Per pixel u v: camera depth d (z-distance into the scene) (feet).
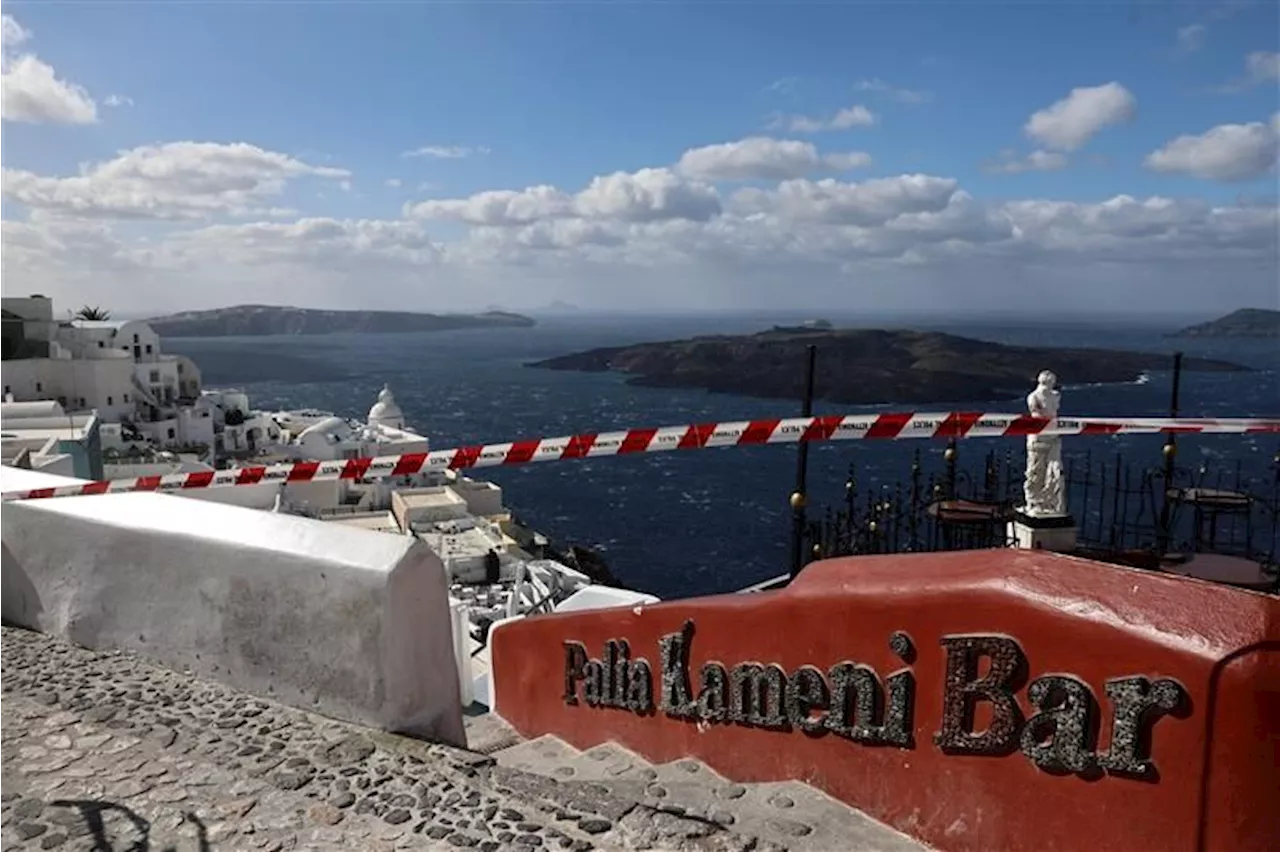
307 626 19.81
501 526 174.09
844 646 15.29
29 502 24.06
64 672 21.27
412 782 16.34
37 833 14.38
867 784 15.07
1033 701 12.80
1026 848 12.93
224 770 16.63
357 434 209.56
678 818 15.06
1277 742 10.77
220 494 138.82
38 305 211.00
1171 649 11.43
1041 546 25.58
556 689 23.24
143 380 211.41
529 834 14.47
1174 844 11.50
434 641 19.97
